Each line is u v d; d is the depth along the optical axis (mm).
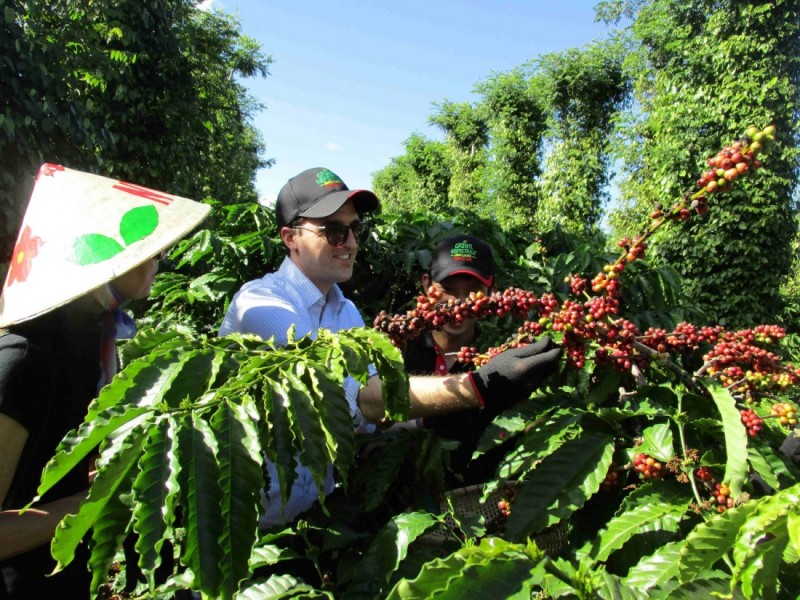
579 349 1357
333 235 1819
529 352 1364
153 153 10188
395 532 1268
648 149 10406
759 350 1362
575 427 1369
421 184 32719
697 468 1242
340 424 1017
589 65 17547
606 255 3393
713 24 9758
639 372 1428
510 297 1383
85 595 1489
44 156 5562
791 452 1311
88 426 909
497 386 1355
